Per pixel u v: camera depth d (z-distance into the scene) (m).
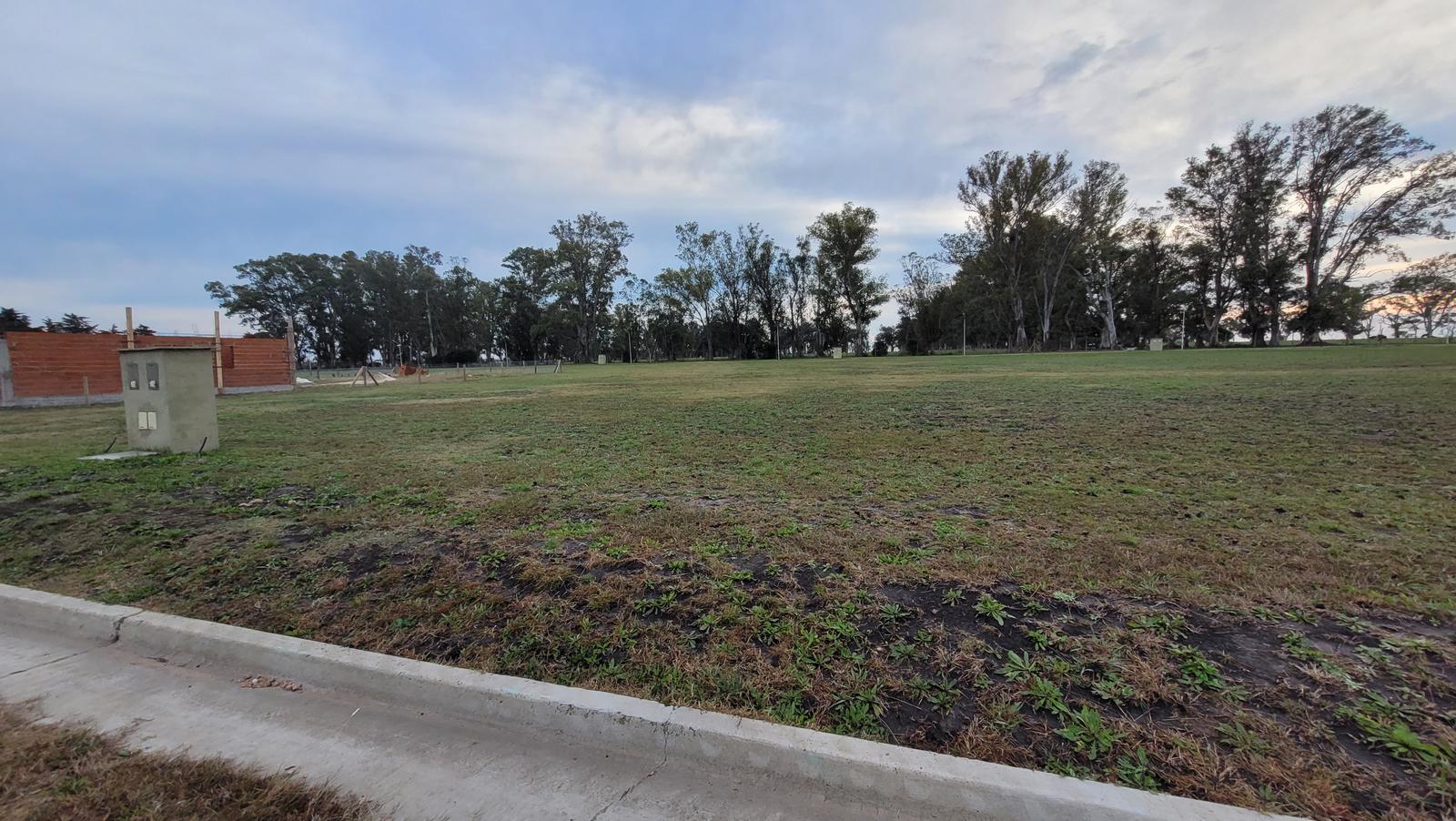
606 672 2.33
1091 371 18.59
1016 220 48.53
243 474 6.16
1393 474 5.05
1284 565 3.15
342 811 1.70
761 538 3.79
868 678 2.23
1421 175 38.31
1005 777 1.69
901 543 3.61
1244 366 18.62
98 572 3.50
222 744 2.01
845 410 10.80
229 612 2.96
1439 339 51.06
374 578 3.33
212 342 20.78
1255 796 1.62
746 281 69.25
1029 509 4.31
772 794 1.77
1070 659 2.31
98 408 16.47
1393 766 1.71
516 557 3.58
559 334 70.94
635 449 7.36
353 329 78.50
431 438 8.75
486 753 1.97
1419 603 2.68
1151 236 52.59
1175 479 5.10
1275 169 43.75
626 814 1.68
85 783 1.80
